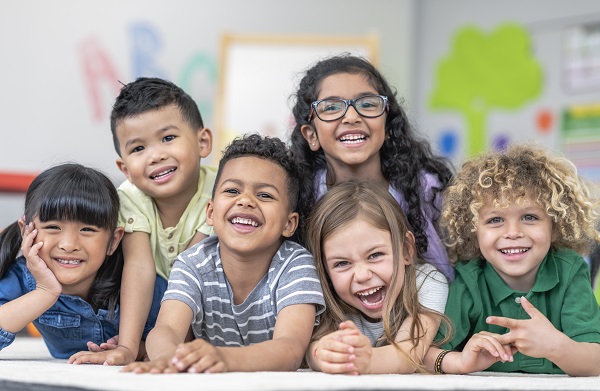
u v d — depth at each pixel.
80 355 1.22
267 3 3.63
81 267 1.32
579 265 1.32
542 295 1.31
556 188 1.29
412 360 1.18
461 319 1.33
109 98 3.46
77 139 3.41
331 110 1.50
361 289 1.26
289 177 1.29
